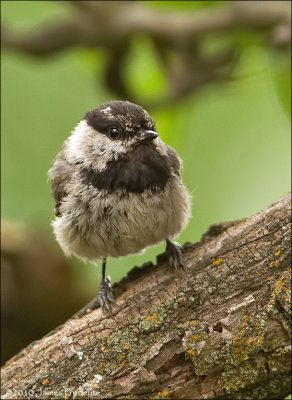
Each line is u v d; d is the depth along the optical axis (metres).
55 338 7.95
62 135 12.72
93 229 8.84
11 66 12.82
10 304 11.90
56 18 12.55
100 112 8.91
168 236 9.20
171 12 11.91
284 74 10.34
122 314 7.83
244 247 7.62
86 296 12.09
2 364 11.88
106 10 11.32
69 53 12.11
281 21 10.95
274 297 7.13
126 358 7.63
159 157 8.80
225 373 7.28
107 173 8.62
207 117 11.79
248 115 11.50
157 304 7.73
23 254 11.82
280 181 10.54
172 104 12.45
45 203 12.27
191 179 11.01
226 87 12.23
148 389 7.51
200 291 7.61
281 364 7.12
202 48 13.29
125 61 12.48
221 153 11.23
